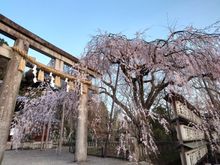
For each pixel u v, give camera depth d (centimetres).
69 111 1045
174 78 541
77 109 884
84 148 827
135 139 560
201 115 582
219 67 528
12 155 1098
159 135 796
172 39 577
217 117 569
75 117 995
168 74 557
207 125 596
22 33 569
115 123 638
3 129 462
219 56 538
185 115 604
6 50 504
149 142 552
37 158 959
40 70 591
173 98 547
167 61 568
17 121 1246
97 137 988
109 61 631
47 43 660
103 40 617
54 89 1088
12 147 1473
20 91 1415
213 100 571
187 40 555
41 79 582
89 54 650
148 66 576
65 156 1062
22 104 1368
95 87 689
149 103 624
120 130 578
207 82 564
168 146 748
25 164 771
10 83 494
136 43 595
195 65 541
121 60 598
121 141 566
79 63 690
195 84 568
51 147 1753
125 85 582
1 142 454
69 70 765
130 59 589
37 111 1210
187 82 535
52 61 791
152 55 578
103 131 926
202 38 548
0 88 500
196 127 631
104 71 646
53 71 627
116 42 594
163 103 810
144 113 554
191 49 552
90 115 902
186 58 541
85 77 721
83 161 803
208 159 820
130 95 563
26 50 565
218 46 544
